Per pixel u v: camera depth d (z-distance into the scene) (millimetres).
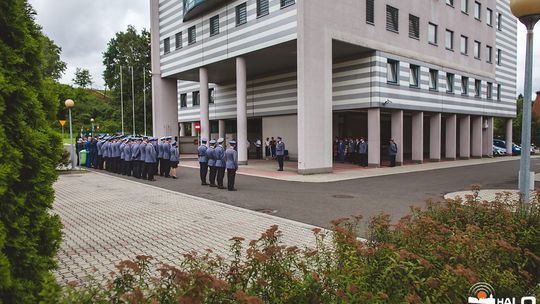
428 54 27828
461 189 14938
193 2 25594
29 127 3021
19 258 2910
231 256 6559
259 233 8164
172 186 15852
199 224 9031
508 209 6105
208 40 26469
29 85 3184
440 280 3320
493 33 35875
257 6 22453
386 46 24016
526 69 8289
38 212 3109
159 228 8656
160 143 19406
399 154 25906
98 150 23109
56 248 3377
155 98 32219
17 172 2807
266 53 23453
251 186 15820
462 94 31984
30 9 3301
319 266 3859
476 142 35656
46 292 2805
